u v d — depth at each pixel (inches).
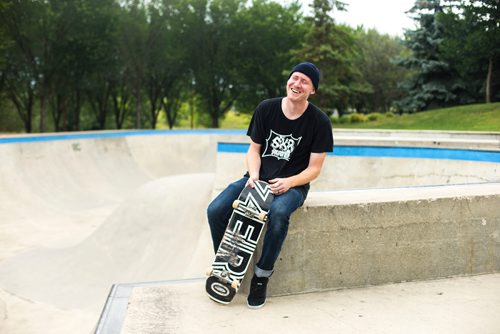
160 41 1158.3
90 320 255.9
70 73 1079.0
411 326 94.6
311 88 105.8
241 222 101.8
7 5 864.9
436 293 114.4
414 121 946.7
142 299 103.3
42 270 325.7
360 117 1118.4
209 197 358.9
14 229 443.5
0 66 970.7
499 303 107.6
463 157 335.6
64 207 546.0
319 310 102.9
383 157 381.4
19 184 532.4
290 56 1229.7
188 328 90.9
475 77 987.3
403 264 122.6
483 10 879.7
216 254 103.4
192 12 1182.3
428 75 1046.4
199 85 1299.2
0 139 554.9
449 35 985.5
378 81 1483.8
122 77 1195.3
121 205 381.1
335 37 1072.8
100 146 729.0
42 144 610.5
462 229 127.6
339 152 393.1
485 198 130.1
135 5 1099.3
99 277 311.3
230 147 378.9
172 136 861.8
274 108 111.3
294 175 110.7
